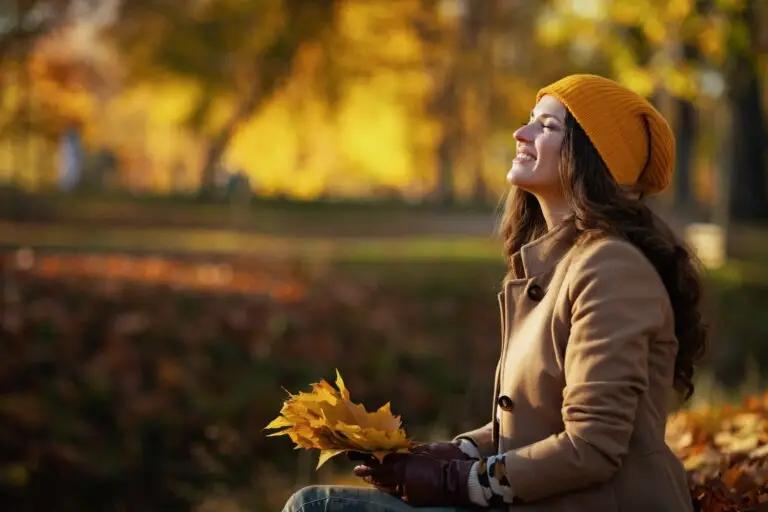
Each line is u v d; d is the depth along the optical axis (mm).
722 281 13750
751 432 4277
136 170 60844
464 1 37125
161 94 43406
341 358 11125
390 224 30297
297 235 26203
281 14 34344
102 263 14125
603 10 12656
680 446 4344
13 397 9180
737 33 12117
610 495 2895
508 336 3145
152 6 35500
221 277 13633
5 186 30844
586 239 3021
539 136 3195
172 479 8672
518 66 37625
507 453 2914
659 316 2891
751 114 23203
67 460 8492
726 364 11500
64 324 10227
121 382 9625
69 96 40031
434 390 11172
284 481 8523
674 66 12781
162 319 10672
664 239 3068
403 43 38688
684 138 33406
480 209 37906
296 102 41094
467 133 43906
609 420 2789
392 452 3021
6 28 28266
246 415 9789
